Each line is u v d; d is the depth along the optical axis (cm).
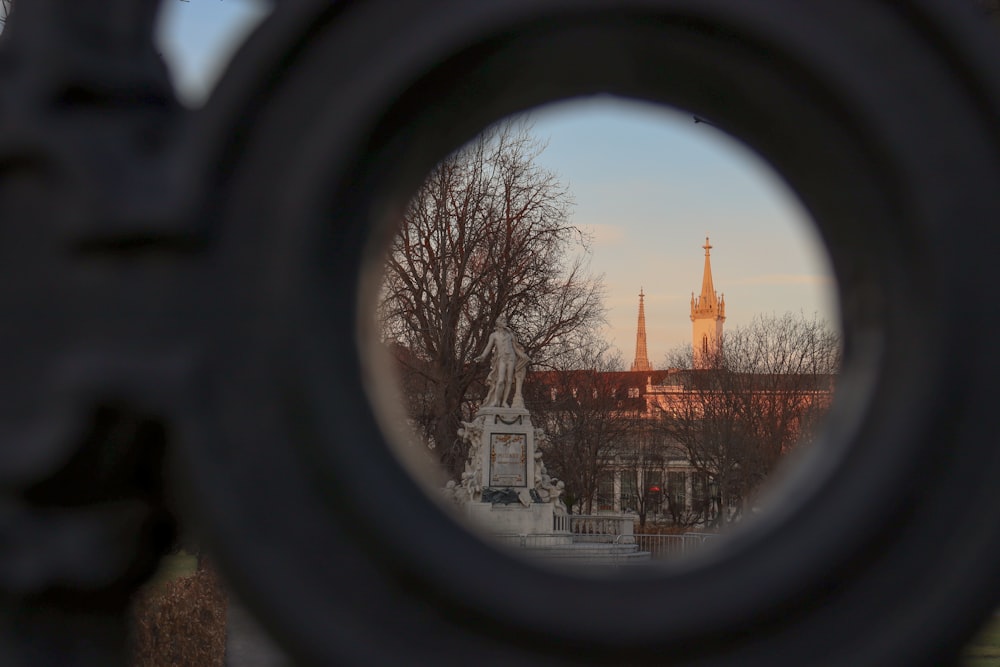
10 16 258
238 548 226
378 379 254
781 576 219
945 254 219
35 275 241
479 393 3472
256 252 231
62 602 259
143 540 264
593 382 5397
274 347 229
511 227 3088
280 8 227
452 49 228
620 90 264
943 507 221
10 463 237
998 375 220
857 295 250
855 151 230
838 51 222
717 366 5481
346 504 225
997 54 219
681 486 6988
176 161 230
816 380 4938
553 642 221
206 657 1048
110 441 238
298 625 224
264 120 231
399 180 250
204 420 227
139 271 235
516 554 228
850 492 221
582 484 5409
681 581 221
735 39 229
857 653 220
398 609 226
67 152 239
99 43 259
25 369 242
